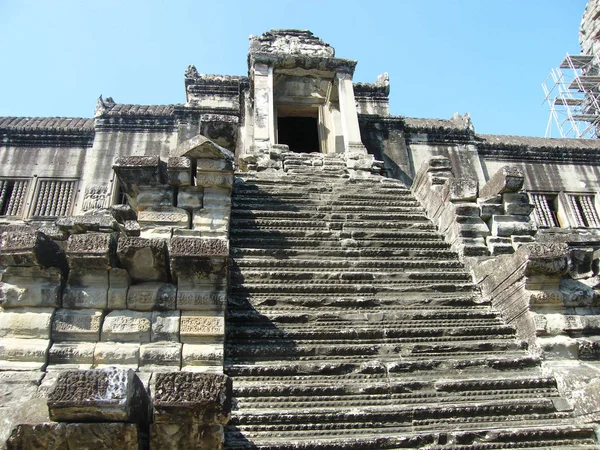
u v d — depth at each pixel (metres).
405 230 10.78
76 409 3.89
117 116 20.62
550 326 7.00
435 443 5.37
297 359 6.59
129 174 8.22
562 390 6.30
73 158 20.02
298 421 5.46
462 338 7.31
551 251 7.17
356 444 5.19
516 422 5.82
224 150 8.69
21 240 5.87
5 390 5.31
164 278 6.38
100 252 6.01
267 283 8.21
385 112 22.47
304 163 15.62
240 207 11.02
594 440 5.58
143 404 4.31
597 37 30.73
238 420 5.38
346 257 9.40
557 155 22.77
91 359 5.84
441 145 22.09
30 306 6.01
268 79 18.06
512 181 9.82
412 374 6.47
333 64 18.72
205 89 21.92
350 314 7.53
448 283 8.80
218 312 6.32
